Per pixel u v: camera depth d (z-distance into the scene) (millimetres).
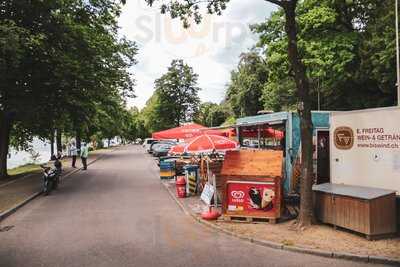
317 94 39031
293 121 14789
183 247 9656
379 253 8711
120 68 28219
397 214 10094
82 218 13234
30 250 9445
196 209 14406
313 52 29375
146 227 11859
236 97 64125
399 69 24766
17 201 16328
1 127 25844
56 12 22484
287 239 10008
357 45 29297
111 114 57906
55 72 22078
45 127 28453
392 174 10562
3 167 25812
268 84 52375
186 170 18406
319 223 11312
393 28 26344
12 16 21938
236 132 20219
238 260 8602
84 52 23891
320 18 29516
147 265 8266
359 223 9930
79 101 24312
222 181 12375
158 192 19484
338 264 8312
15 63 19562
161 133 23344
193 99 81938
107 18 26422
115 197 17875
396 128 10453
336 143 12242
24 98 23250
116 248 9570
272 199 11977
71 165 37500
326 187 11391
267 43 34125
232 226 11570
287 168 14758
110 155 57688
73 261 8547
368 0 30062
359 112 11445
